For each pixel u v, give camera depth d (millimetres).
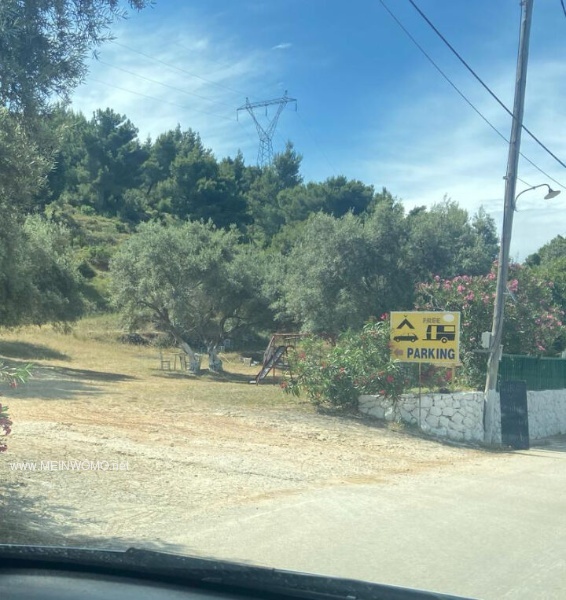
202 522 8875
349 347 19750
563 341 30609
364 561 7441
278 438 15578
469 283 24812
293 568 7074
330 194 75938
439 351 19203
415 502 10711
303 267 31422
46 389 20453
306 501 10383
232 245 39406
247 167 91812
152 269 36281
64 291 31750
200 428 15625
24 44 7277
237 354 50594
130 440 13453
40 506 8883
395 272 30859
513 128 19156
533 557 7855
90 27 7602
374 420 19047
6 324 28578
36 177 8406
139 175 83188
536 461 16812
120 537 8000
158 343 49500
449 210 35344
